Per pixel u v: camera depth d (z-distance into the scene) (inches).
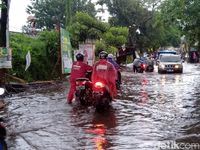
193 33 981.8
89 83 516.4
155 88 743.1
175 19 937.5
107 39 1530.5
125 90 704.4
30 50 851.4
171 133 356.5
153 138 338.6
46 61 908.6
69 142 328.8
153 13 2374.5
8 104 530.0
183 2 908.0
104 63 481.1
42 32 1000.2
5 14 689.6
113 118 431.8
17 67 777.6
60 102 551.2
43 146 317.4
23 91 683.4
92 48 975.0
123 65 1695.4
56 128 382.3
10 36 895.1
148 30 2475.4
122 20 2397.9
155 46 2628.0
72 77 539.5
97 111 473.1
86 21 1328.7
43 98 593.0
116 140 332.8
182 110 481.1
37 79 844.0
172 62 1312.7
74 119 426.6
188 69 1608.0
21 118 431.8
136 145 315.6
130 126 389.1
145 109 489.4
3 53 633.0
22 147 315.3
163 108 497.0
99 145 317.4
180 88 744.3
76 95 526.3
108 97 481.7
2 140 241.0
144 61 1401.3
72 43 1190.3
